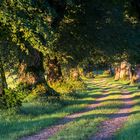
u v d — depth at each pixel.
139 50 64.88
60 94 54.41
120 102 48.84
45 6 34.75
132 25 58.25
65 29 53.34
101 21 53.12
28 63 48.81
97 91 74.81
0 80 36.69
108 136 22.64
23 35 33.84
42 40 34.22
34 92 47.72
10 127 27.77
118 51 63.41
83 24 52.97
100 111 38.06
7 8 31.25
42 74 49.19
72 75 81.44
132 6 47.03
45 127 28.11
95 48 58.59
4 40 37.09
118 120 30.78
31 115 34.50
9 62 44.12
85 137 22.45
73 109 40.56
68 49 56.22
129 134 21.86
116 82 110.94
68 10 49.75
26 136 24.42
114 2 47.75
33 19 32.75
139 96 57.66
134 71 95.38
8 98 35.41
